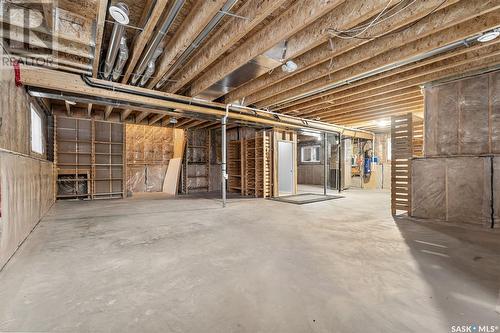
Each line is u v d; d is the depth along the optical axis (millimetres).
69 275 2229
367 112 7406
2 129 2832
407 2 2639
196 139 9945
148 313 1653
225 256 2693
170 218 4699
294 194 8672
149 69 3918
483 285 2031
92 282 2094
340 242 3199
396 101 6008
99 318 1596
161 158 10203
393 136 5176
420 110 7105
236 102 6059
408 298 1831
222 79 4328
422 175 4707
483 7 2496
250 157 8602
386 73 4301
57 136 6945
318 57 3643
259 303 1772
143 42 3055
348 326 1516
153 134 10055
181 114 5770
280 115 7312
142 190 9766
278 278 2164
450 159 4371
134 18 3119
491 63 3920
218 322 1559
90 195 7461
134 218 4688
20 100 3770
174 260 2582
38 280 2129
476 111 4176
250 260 2578
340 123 9250
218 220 4531
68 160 7145
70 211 5422
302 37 3340
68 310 1682
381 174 11328
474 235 3543
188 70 4254
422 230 3828
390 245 3076
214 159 10359
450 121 4449
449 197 4375
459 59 3846
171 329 1492
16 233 2900
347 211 5473
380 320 1570
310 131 8727
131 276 2211
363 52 3607
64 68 3941
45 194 5219
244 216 4902
